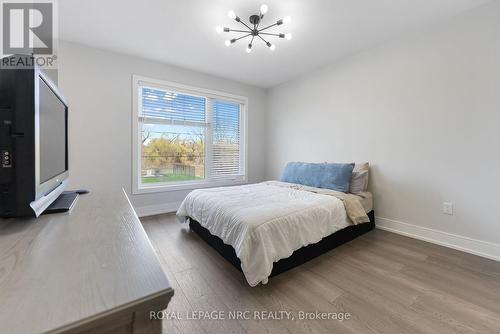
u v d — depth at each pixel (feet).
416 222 7.89
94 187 8.99
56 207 2.95
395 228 8.45
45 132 2.81
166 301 1.35
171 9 6.54
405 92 8.01
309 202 6.75
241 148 13.71
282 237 5.31
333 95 10.46
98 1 6.14
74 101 8.47
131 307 1.24
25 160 2.34
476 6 6.41
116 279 1.44
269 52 9.33
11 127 2.27
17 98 2.28
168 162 11.08
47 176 2.89
